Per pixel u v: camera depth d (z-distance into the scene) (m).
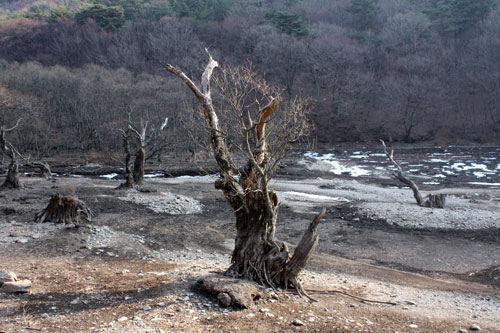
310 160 52.56
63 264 13.92
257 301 10.59
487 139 75.81
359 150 68.81
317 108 83.25
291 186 35.97
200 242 19.20
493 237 21.33
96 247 16.30
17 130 56.44
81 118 62.25
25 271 12.82
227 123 13.12
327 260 17.69
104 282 12.05
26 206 21.91
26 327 8.71
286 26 98.44
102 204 24.23
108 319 9.29
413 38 99.56
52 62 100.12
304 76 94.81
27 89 70.00
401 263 18.27
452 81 89.12
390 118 82.56
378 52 96.75
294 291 11.71
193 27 106.12
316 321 9.72
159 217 23.00
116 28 105.88
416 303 12.09
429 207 26.50
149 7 115.56
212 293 10.67
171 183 34.75
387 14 119.56
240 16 111.00
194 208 25.72
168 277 12.48
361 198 31.41
